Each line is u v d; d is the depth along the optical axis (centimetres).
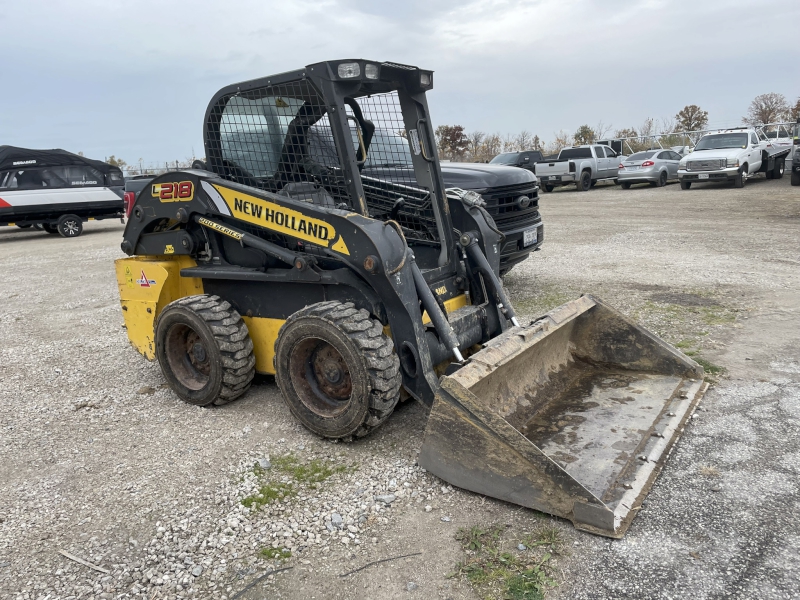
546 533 297
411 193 481
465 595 262
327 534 311
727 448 363
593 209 1747
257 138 450
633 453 347
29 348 682
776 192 1783
